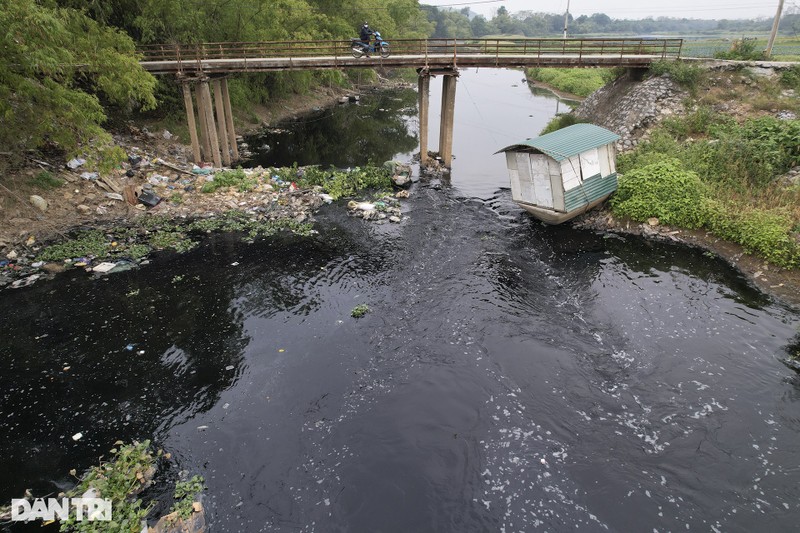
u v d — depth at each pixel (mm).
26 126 15789
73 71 16125
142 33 23844
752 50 25609
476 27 147000
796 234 13500
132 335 11508
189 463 8312
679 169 16969
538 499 7676
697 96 22094
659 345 11047
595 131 17016
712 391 9688
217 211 18219
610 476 8008
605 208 17359
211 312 12438
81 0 20766
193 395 9789
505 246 15852
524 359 10680
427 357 10797
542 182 16234
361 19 49562
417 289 13445
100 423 9094
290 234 16812
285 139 31188
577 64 23453
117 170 18797
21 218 15461
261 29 30625
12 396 9648
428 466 8242
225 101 24812
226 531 7234
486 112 39875
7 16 12289
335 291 13406
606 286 13523
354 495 7785
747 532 7109
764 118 18641
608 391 9773
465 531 7234
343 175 21984
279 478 8062
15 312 12156
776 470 8031
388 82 59875
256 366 10578
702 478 7938
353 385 10039
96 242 15422
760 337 11219
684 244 15289
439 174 23422
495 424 9047
